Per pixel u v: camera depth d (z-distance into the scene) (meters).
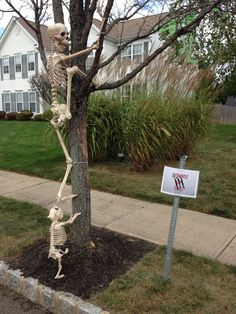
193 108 8.16
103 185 6.49
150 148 7.12
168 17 3.82
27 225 4.59
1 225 4.59
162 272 3.42
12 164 8.43
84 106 3.52
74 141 3.57
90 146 7.93
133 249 3.91
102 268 3.47
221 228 4.63
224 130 15.21
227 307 2.90
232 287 3.19
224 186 6.55
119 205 5.55
